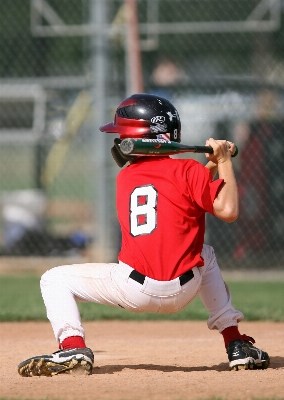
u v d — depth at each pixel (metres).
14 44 47.16
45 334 21.08
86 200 62.16
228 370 14.76
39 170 47.47
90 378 13.52
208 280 14.38
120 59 40.75
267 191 37.19
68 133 40.81
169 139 14.07
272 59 47.28
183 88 38.34
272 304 26.64
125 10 37.25
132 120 13.89
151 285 13.25
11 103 41.06
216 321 14.55
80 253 39.16
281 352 17.25
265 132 37.16
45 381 13.18
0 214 41.16
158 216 13.37
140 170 13.79
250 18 43.16
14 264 37.34
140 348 18.42
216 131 38.22
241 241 37.19
